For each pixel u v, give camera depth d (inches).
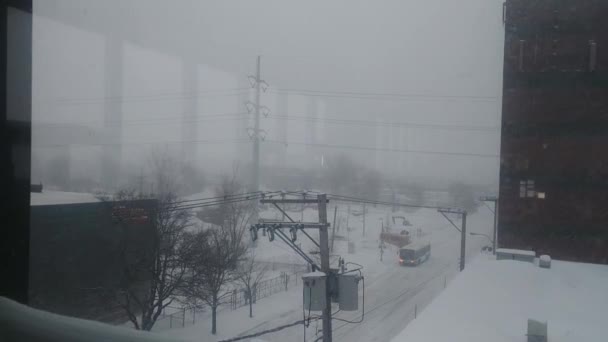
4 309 97.3
